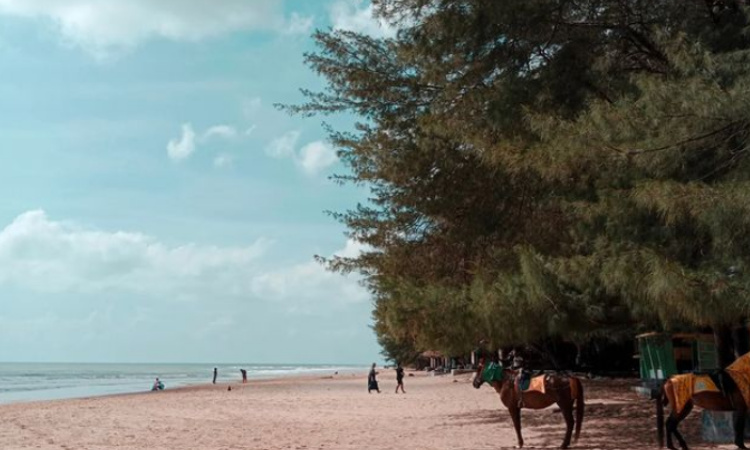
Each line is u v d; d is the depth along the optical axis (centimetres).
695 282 978
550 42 1433
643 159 1034
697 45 1098
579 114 1216
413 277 1783
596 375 4241
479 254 1644
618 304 1354
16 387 8200
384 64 1752
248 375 13438
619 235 1226
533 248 1342
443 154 1561
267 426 2183
